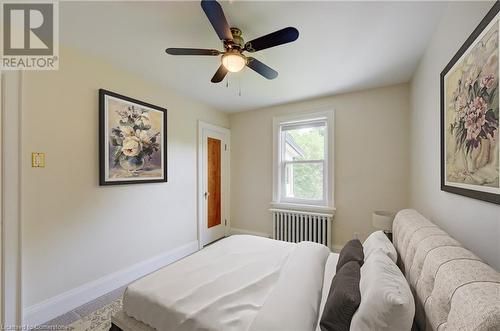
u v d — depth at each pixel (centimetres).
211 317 109
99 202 219
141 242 260
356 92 298
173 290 132
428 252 105
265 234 374
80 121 204
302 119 337
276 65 225
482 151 103
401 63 221
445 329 73
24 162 170
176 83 273
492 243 100
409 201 267
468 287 71
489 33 96
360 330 89
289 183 358
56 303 187
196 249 335
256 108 378
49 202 184
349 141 303
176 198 306
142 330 126
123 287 234
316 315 113
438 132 167
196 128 340
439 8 147
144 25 166
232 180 406
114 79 231
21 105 168
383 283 96
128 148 243
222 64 170
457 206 135
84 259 207
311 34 175
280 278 141
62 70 192
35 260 176
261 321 101
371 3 142
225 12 149
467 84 116
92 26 167
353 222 301
